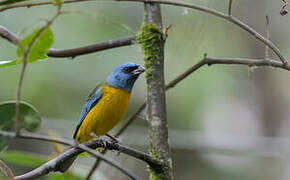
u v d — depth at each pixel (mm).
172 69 9859
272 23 13680
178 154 14391
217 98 13797
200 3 8258
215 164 14422
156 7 6781
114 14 12250
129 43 7219
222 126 14062
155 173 6199
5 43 12125
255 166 14422
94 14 5148
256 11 13359
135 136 12414
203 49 9555
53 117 12984
